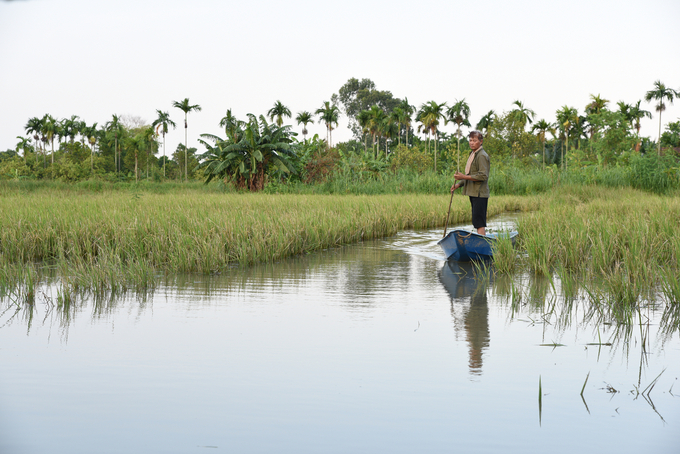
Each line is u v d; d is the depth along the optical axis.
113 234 8.82
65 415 2.80
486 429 2.68
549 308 5.23
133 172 74.50
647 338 4.20
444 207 15.88
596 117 50.44
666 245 7.40
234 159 34.25
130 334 4.25
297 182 33.47
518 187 28.58
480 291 6.11
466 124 58.97
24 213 10.64
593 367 3.57
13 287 5.96
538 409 2.91
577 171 29.91
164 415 2.80
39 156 84.50
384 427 2.69
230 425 2.70
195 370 3.46
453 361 3.67
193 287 6.22
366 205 15.24
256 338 4.18
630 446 2.51
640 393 3.13
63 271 6.68
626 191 22.53
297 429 2.66
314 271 7.50
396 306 5.34
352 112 104.56
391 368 3.52
